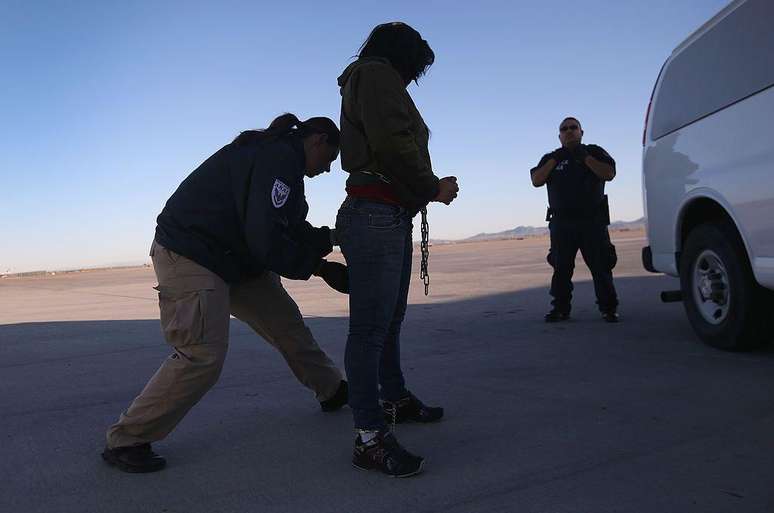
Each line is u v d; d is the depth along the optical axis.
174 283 2.68
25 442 3.12
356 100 2.58
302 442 3.02
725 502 2.23
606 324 5.93
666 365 4.23
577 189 5.93
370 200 2.65
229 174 2.70
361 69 2.56
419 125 2.70
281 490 2.48
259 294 3.22
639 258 15.02
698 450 2.70
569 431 3.01
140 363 5.05
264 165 2.65
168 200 2.80
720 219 4.67
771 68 3.93
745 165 4.16
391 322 3.13
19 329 7.48
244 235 2.71
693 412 3.21
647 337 5.23
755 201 4.06
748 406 3.26
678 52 4.99
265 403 3.70
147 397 2.68
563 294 6.15
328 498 2.39
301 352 3.36
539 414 3.29
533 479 2.48
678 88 4.96
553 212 6.09
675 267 5.12
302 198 2.83
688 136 4.80
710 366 4.15
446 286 10.71
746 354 4.48
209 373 2.70
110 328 7.25
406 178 2.59
